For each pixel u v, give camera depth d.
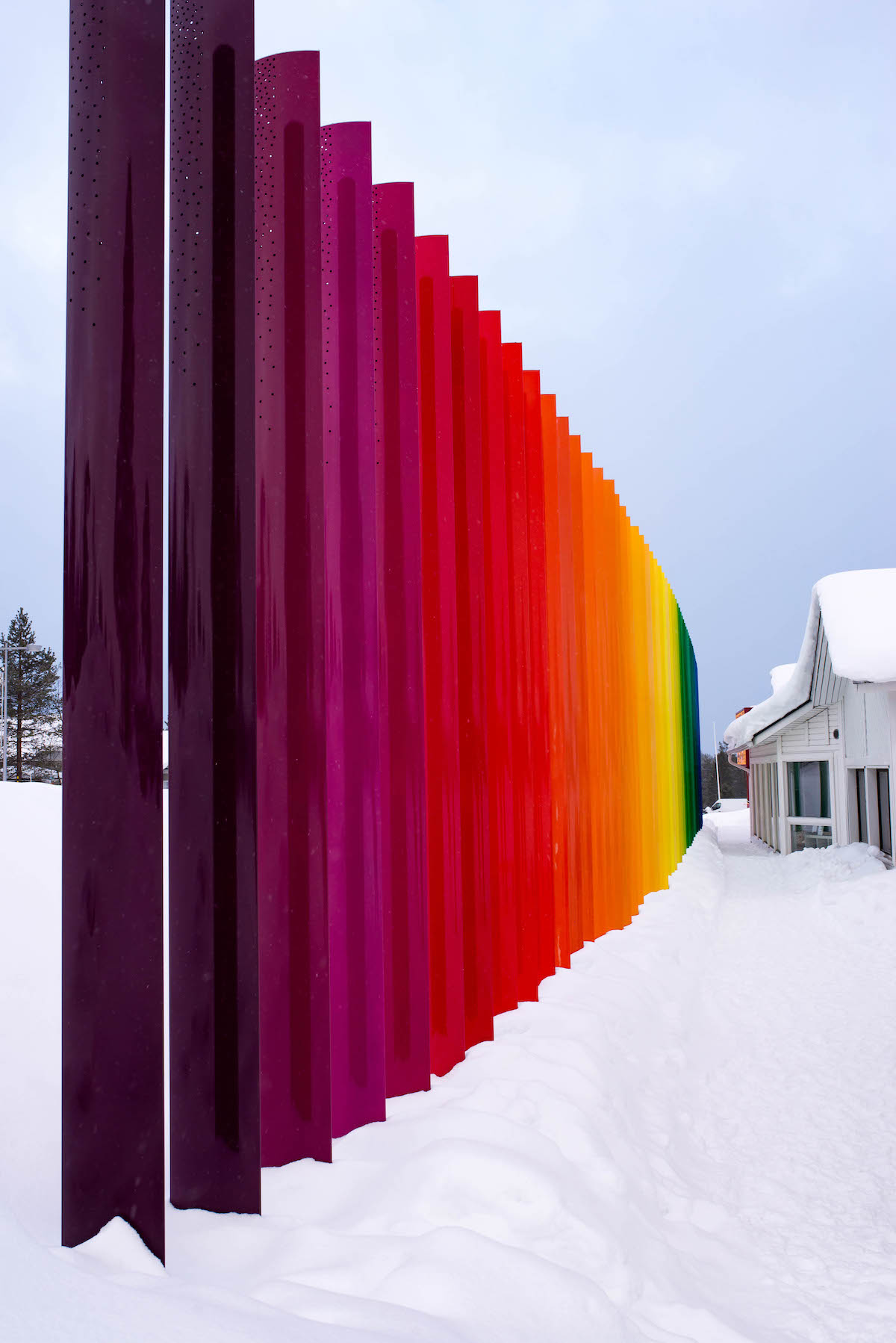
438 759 4.26
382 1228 2.40
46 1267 1.68
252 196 2.69
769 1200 3.40
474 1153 2.70
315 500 3.12
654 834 12.21
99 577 2.22
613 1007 5.25
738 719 22.64
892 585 12.82
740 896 12.93
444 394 4.46
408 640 3.96
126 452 2.26
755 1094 4.64
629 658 10.30
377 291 4.07
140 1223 2.12
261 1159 2.79
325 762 3.07
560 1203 2.58
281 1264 2.14
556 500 7.00
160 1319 1.59
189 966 2.53
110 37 2.30
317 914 2.97
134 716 2.23
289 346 3.14
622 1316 2.17
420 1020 3.72
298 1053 2.91
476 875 4.47
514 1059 3.98
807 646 15.09
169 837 2.57
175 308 2.66
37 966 3.18
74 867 2.16
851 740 14.43
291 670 3.07
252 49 2.71
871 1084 4.73
